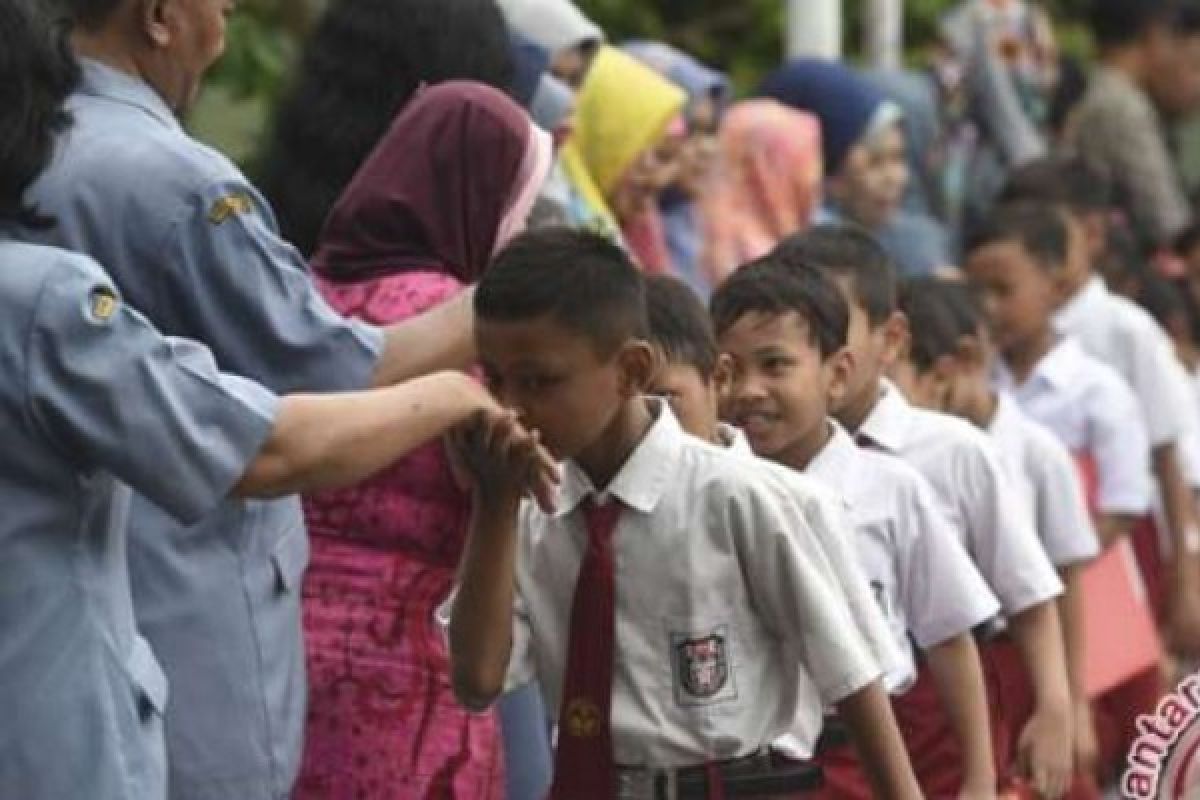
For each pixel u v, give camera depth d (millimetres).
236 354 7711
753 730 7777
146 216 7602
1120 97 18000
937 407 10938
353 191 8805
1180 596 14062
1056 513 11031
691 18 18719
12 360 6793
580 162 11992
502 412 7281
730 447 8445
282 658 7895
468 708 7758
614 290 7512
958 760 9438
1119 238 15461
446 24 9406
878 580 9172
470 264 8805
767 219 14305
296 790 8555
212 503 6969
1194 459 14148
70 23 7465
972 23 17562
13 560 6848
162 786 7082
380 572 8539
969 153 17344
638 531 7723
